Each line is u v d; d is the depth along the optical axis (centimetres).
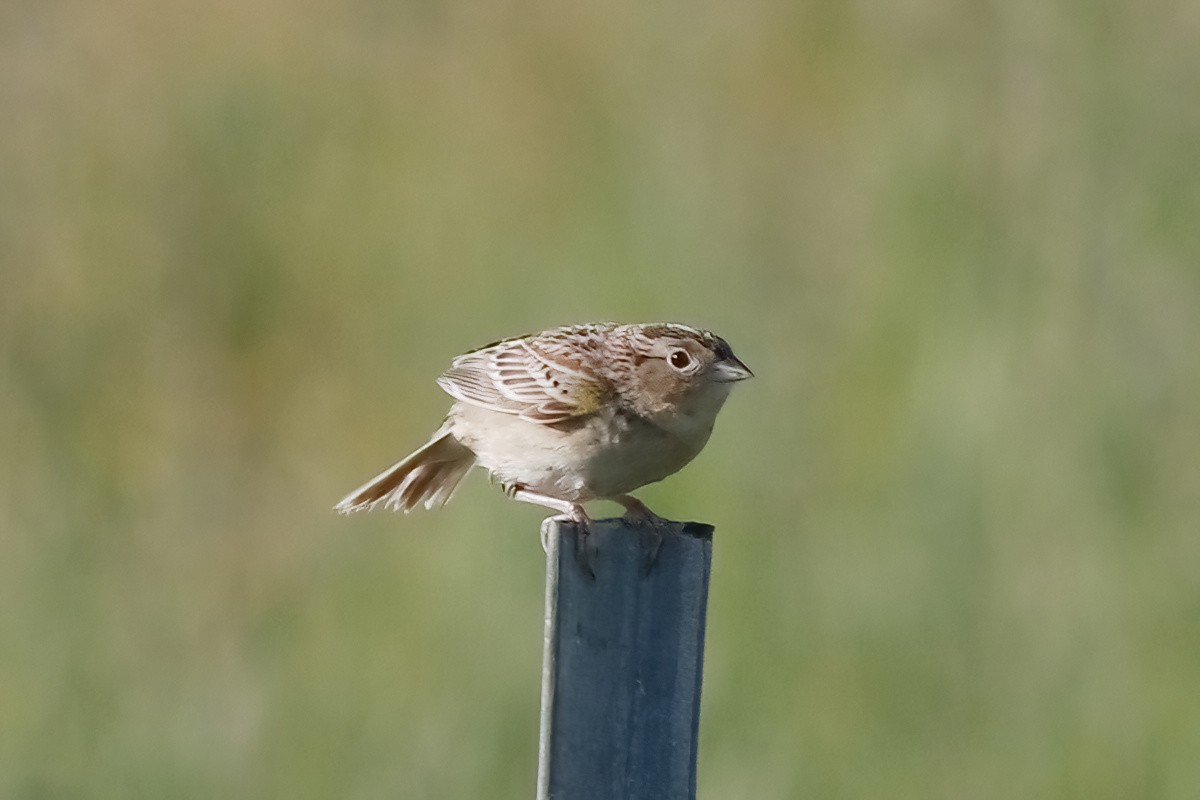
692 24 1725
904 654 1165
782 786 1115
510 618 1195
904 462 1243
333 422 1612
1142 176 1389
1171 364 1284
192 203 1706
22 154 1756
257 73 1798
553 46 1780
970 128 1463
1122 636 1169
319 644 1238
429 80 1802
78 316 1639
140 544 1406
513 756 1147
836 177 1557
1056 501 1217
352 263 1684
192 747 1180
